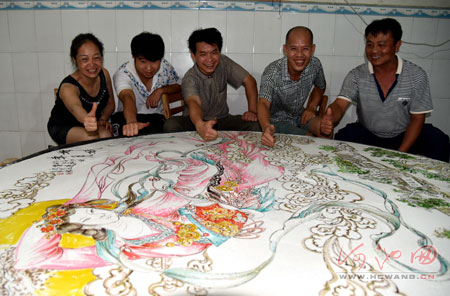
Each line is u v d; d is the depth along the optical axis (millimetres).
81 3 2832
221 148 1491
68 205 884
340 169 1223
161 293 556
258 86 2986
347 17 2883
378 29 2035
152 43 2371
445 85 3012
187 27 2879
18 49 2918
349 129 2418
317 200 940
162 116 2664
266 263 638
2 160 3113
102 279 588
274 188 1030
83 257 653
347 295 557
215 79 2438
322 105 2656
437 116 3062
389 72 2168
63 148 1430
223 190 1010
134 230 759
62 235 732
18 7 2846
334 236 740
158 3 2834
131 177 1104
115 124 2537
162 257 655
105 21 2861
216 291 562
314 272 614
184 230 763
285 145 1563
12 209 854
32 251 672
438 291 571
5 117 3039
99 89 2248
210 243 708
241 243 709
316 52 2949
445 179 1129
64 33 2883
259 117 2049
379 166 1262
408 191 1017
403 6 2869
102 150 1415
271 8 2857
